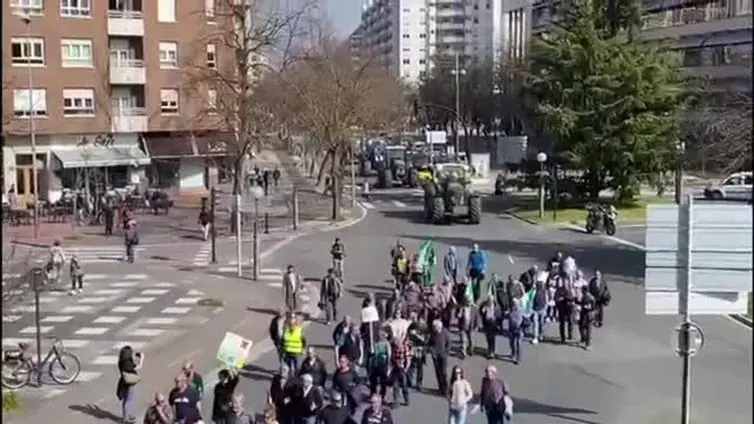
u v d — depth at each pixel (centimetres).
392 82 8781
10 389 2086
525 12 15175
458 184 5109
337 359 2031
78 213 5156
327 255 4091
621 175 5669
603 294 2702
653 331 2645
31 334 2692
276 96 5984
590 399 2039
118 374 2306
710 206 1445
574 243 4353
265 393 2116
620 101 5575
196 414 1702
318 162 8612
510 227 4969
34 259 3797
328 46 7244
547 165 5881
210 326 2811
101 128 6103
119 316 2941
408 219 5350
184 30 6369
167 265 3853
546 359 2377
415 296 2512
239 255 3669
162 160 6425
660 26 8044
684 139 5688
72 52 5994
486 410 1756
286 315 2220
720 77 7438
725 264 1449
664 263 1467
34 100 5841
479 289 3088
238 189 4825
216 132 6450
